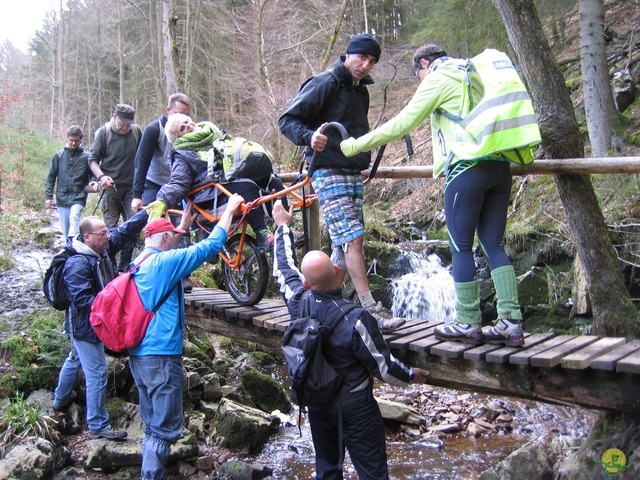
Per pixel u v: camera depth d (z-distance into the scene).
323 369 2.87
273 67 17.27
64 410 4.58
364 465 2.94
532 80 3.56
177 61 10.56
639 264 6.27
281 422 5.36
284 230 3.56
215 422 4.93
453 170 3.00
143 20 25.81
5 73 25.36
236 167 3.96
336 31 12.38
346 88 3.46
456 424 5.20
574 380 2.96
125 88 28.67
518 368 3.12
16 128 17.11
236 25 17.38
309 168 3.49
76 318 4.10
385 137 3.02
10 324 5.39
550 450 4.05
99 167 5.82
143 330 3.35
